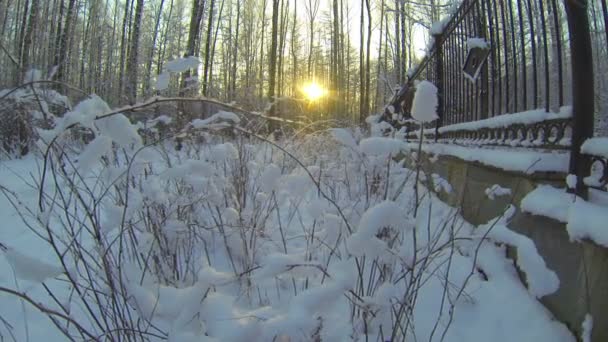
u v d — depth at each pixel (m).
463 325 1.57
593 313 1.20
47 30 12.87
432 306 1.71
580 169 1.42
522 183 1.79
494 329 1.50
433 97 1.20
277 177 1.79
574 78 1.46
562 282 1.41
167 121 2.33
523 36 2.22
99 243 1.48
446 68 3.78
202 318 1.29
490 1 2.64
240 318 1.22
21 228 2.58
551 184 1.62
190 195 2.13
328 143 2.91
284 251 2.01
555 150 1.75
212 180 2.09
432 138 4.04
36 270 1.15
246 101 4.00
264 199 2.28
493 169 2.06
